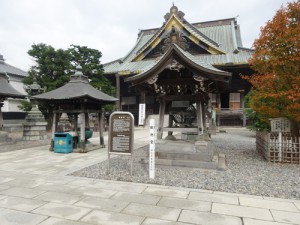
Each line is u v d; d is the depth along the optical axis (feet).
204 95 26.20
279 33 26.05
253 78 29.22
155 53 99.91
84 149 34.24
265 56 27.99
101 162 27.12
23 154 32.83
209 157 24.09
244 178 20.26
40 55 65.67
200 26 119.96
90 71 73.10
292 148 26.48
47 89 64.28
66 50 69.92
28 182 18.93
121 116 21.39
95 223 11.90
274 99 26.99
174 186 18.02
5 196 15.66
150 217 12.62
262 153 30.89
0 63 96.73
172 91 27.09
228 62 80.07
